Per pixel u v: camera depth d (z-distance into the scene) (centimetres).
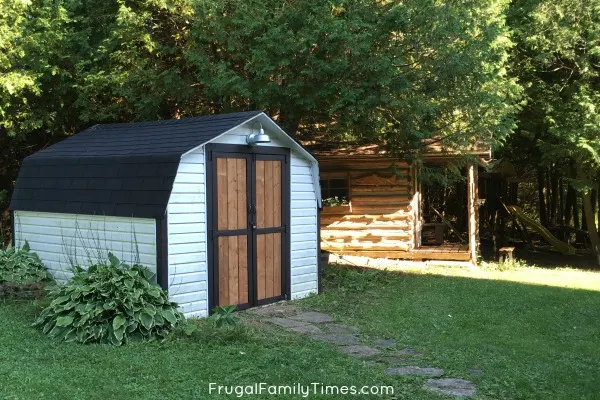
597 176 1387
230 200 745
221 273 734
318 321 714
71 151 832
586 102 1195
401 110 969
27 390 424
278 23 917
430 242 1511
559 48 1222
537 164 1695
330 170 1379
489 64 1028
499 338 650
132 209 676
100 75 1010
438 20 937
